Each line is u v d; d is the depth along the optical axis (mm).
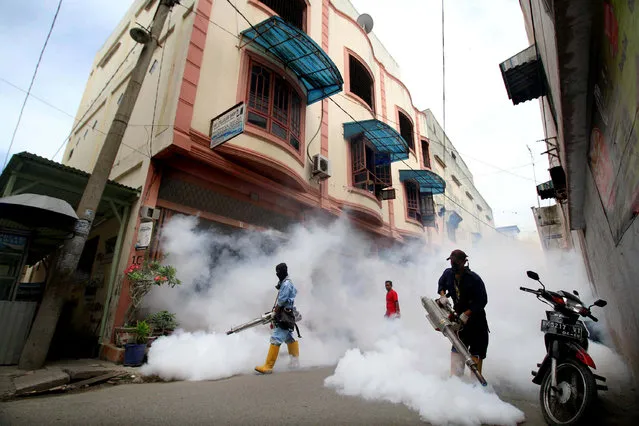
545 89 6699
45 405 3209
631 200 3041
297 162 9141
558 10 2820
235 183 8250
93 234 8805
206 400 3445
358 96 13789
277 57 9086
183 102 7215
